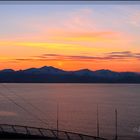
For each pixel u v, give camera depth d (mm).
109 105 183125
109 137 85250
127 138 83938
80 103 197000
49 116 131625
